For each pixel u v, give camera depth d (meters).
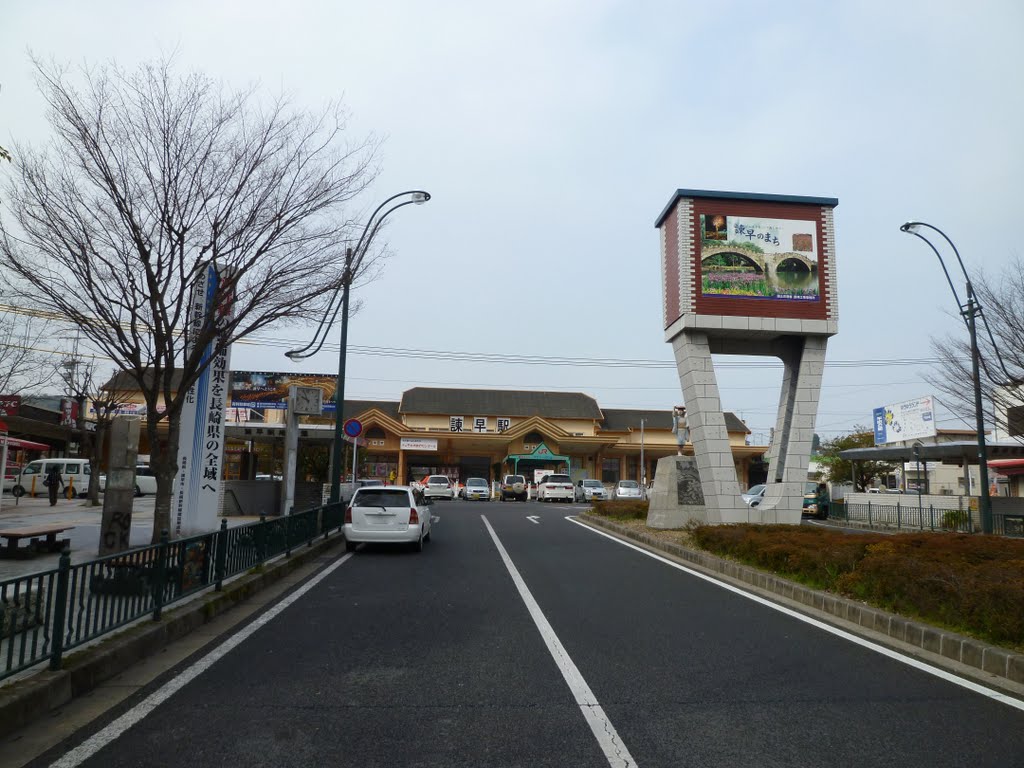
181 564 8.18
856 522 32.00
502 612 9.17
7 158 7.79
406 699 5.66
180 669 6.42
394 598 10.09
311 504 23.92
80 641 6.02
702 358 17.95
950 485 48.53
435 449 48.91
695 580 11.99
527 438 50.97
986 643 6.84
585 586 11.30
